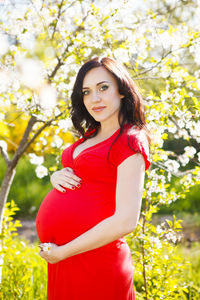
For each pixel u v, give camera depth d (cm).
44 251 158
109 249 161
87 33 253
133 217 144
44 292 278
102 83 165
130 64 242
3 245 261
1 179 662
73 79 249
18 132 716
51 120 247
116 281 161
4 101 244
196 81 225
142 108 174
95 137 186
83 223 161
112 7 234
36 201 590
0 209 262
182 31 238
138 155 149
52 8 252
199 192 592
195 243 420
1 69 234
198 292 283
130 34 239
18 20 232
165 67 230
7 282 259
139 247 229
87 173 163
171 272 224
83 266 159
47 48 264
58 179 172
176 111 216
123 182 148
